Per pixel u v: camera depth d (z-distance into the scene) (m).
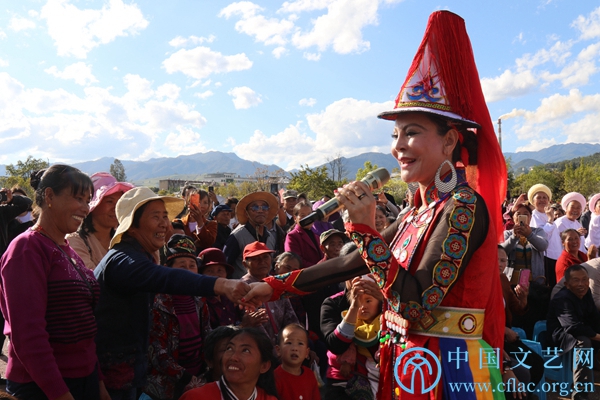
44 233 2.35
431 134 1.80
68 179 2.36
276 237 6.77
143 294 2.69
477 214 1.71
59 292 2.26
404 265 1.81
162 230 2.75
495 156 1.89
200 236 5.61
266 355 2.62
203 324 3.38
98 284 2.53
